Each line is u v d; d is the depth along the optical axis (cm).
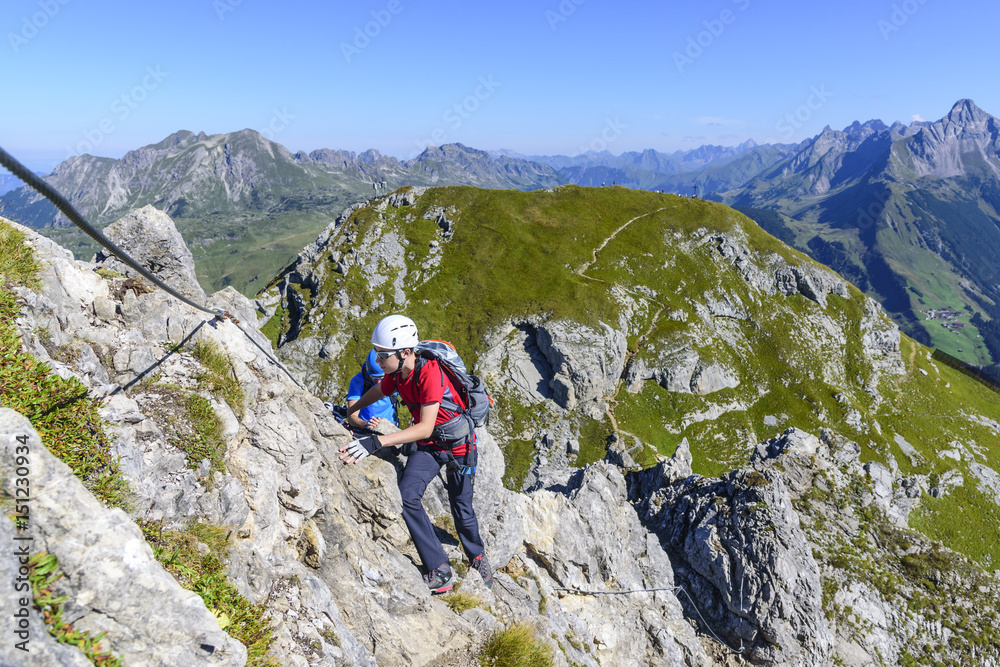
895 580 2758
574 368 13750
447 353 719
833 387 14888
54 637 350
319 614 628
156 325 736
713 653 2203
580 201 18300
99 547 388
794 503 3128
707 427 13900
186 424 642
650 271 16288
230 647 432
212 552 561
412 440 695
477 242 16475
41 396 517
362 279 15712
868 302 16588
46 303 629
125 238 827
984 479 13412
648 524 2816
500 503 1267
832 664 2438
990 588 2709
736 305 16112
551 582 1639
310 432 832
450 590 858
